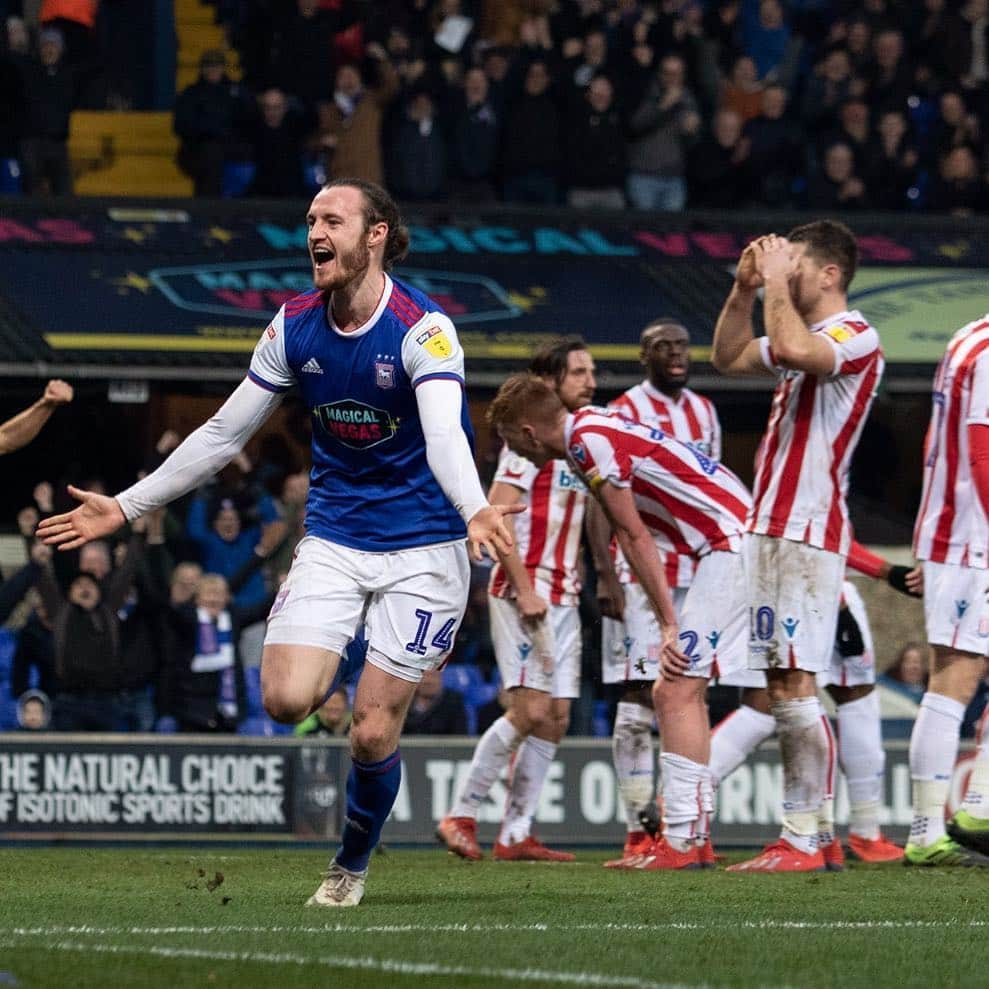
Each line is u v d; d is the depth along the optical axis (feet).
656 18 208.13
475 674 152.35
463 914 64.75
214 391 178.60
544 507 103.45
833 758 89.66
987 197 207.10
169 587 151.84
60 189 195.00
